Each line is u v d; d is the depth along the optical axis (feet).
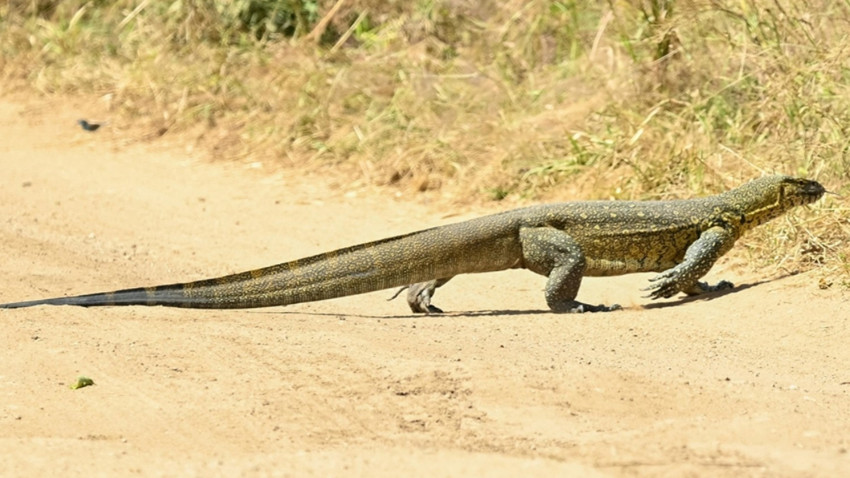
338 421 74.49
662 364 87.35
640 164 143.33
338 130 179.01
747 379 83.66
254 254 134.31
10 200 157.99
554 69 175.83
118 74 214.90
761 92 144.15
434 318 103.91
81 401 79.00
